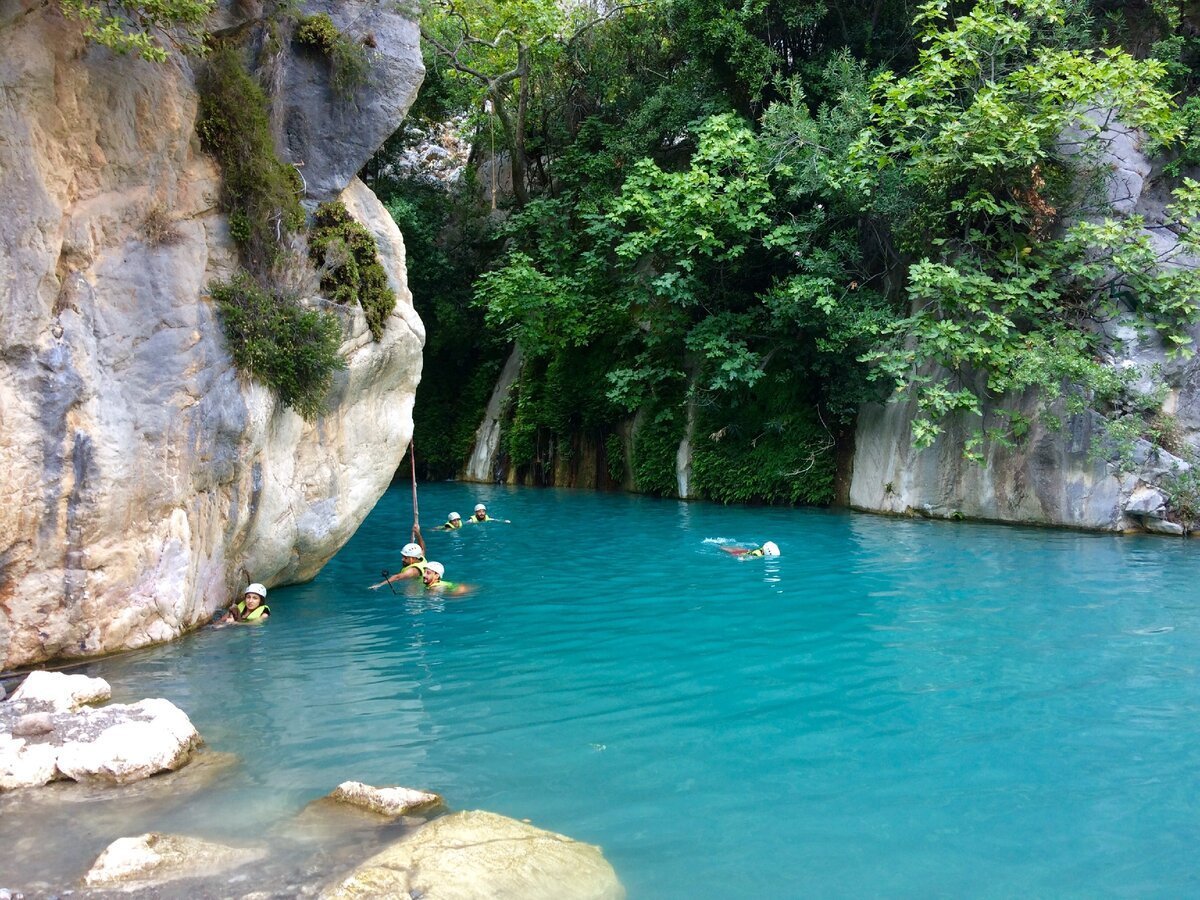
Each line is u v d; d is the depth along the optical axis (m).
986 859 3.78
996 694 5.88
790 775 4.63
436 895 3.37
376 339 9.32
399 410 9.96
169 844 3.83
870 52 17.08
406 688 6.10
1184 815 4.18
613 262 20.25
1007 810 4.23
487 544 12.47
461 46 22.20
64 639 6.48
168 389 7.02
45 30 6.15
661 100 19.00
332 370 8.66
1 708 5.28
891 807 4.27
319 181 9.05
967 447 13.32
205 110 7.68
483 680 6.27
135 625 6.99
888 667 6.48
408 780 4.59
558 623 7.93
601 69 21.48
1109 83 12.92
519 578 10.01
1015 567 10.22
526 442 21.42
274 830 4.05
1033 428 13.45
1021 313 13.63
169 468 7.06
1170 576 9.61
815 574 9.97
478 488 20.73
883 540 12.34
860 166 14.90
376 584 9.84
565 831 4.03
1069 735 5.16
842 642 7.16
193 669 6.54
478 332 24.14
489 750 4.98
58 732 4.97
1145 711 5.54
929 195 14.27
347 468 9.44
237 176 7.89
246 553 8.55
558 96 22.81
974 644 7.06
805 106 15.71
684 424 18.30
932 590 9.05
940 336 13.25
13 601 6.13
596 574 10.18
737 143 15.83
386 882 3.45
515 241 22.25
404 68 9.52
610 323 19.83
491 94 22.84
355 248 9.13
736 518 14.85
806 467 16.53
